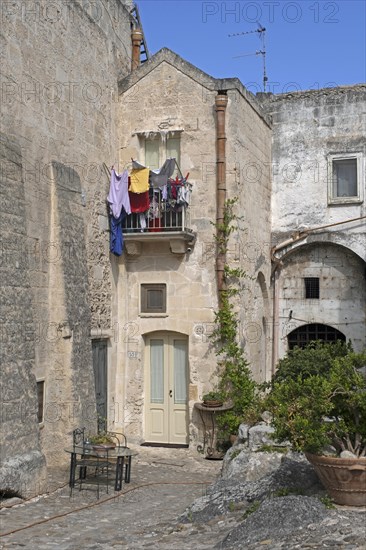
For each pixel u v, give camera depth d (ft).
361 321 57.67
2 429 31.99
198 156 49.88
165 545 23.76
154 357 51.06
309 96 59.16
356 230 57.06
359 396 24.61
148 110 51.11
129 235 49.06
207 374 48.75
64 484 36.40
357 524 22.13
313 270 59.11
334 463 24.21
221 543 22.67
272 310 59.77
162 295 50.34
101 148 48.19
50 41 41.27
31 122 38.88
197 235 49.52
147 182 48.49
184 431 50.06
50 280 40.27
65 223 41.16
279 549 20.75
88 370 41.70
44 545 25.07
